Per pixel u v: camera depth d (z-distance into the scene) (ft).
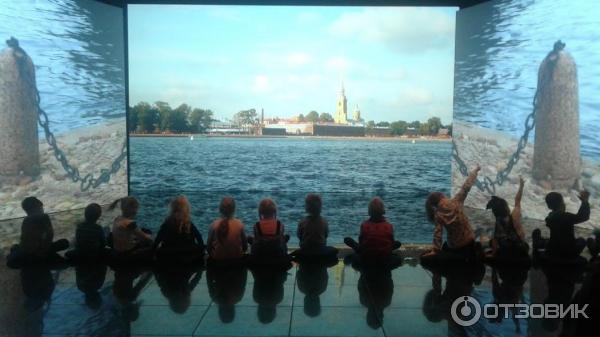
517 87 32.76
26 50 29.66
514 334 14.39
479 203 36.50
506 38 33.32
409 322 15.28
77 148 33.24
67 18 31.96
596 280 10.57
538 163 31.22
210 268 20.86
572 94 28.53
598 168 27.02
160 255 21.26
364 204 41.47
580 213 21.31
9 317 15.49
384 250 21.38
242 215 36.06
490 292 18.07
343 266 21.40
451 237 21.94
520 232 21.75
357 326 14.97
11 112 28.99
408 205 41.16
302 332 14.48
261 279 19.47
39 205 21.97
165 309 16.24
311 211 22.44
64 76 32.04
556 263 21.54
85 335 14.16
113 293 17.75
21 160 29.66
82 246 21.71
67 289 18.13
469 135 37.11
